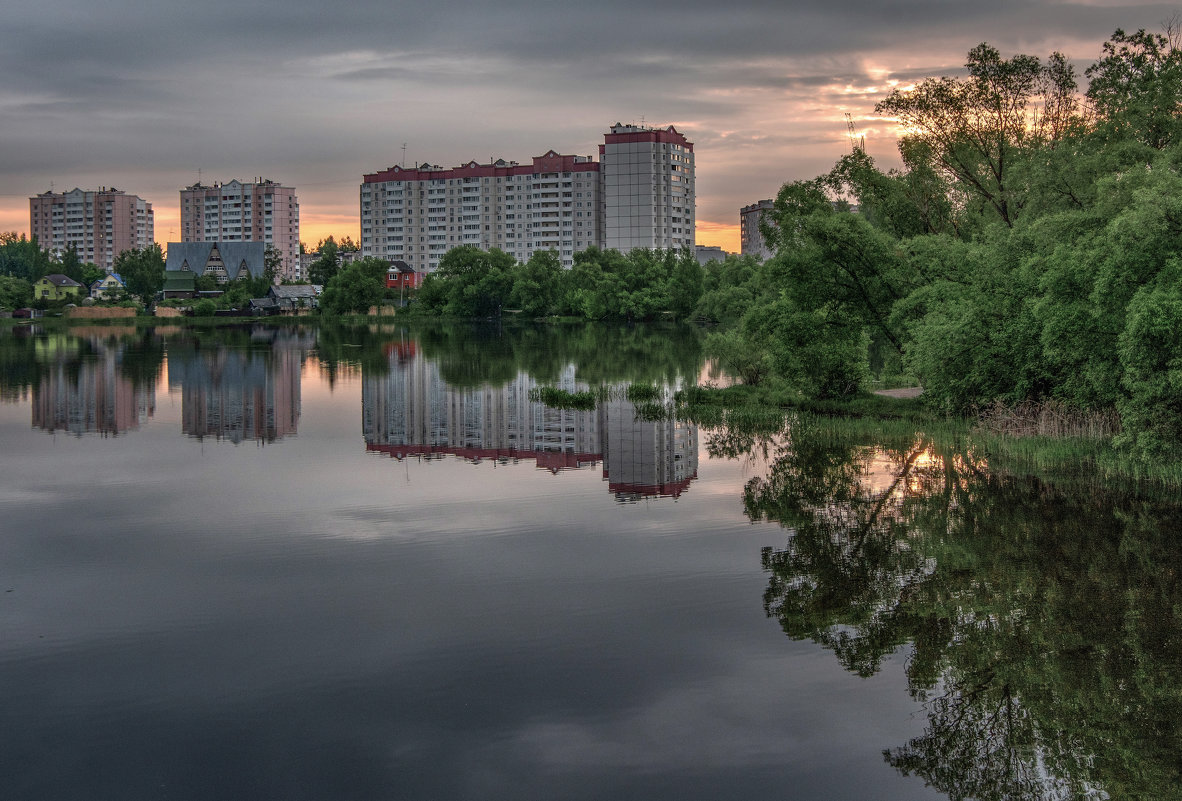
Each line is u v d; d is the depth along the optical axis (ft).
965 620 58.23
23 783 41.22
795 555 71.05
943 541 73.46
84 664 52.90
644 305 504.84
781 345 147.33
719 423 134.21
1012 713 47.47
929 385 128.36
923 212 178.40
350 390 191.01
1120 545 71.31
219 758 43.19
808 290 144.25
